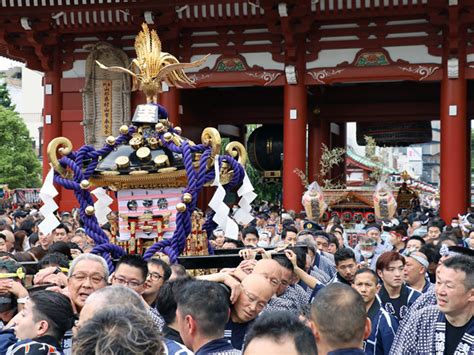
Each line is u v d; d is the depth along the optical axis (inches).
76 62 1768.0
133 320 229.1
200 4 1614.2
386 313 448.1
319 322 302.5
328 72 1653.5
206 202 1910.7
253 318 371.6
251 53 1692.9
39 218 1054.4
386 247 814.5
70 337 378.3
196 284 321.4
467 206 1950.1
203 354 307.7
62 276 427.2
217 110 2220.7
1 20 1684.3
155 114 583.8
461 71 1579.7
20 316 326.3
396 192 1715.1
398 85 2174.0
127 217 580.1
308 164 2218.3
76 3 1630.2
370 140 1982.0
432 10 1546.5
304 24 1609.3
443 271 365.4
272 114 2202.3
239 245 737.0
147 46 610.2
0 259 432.5
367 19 1635.1
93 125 1728.6
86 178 570.9
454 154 1574.8
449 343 370.6
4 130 3260.3
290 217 1235.2
